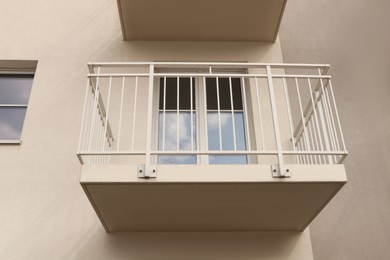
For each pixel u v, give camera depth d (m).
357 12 5.11
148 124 2.83
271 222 3.32
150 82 3.00
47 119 3.93
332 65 4.70
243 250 3.34
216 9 4.17
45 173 3.63
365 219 3.77
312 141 3.60
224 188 2.79
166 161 3.93
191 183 2.71
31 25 4.57
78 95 4.10
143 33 4.43
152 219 3.23
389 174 4.01
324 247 3.62
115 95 4.09
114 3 4.79
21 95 4.32
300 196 2.91
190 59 4.41
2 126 4.11
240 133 4.10
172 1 4.08
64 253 3.29
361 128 4.28
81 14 4.68
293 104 4.35
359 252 3.61
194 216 3.20
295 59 4.75
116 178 2.69
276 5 4.15
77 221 3.43
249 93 4.22
